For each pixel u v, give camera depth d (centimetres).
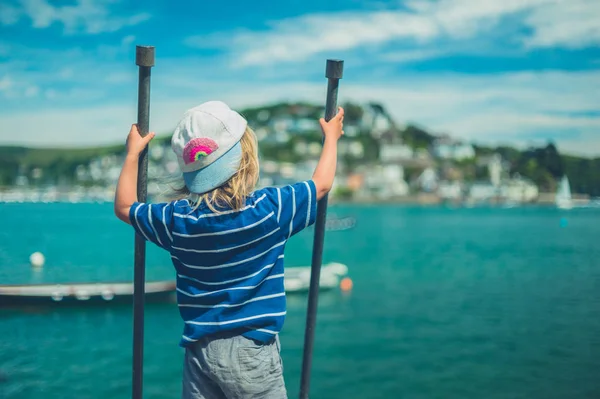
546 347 1809
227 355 275
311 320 329
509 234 8731
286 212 280
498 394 1380
